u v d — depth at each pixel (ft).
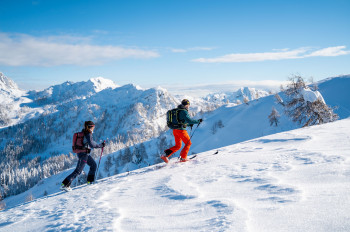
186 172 13.12
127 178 15.35
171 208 7.09
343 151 12.01
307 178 7.99
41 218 8.69
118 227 5.98
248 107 321.52
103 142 18.45
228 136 259.80
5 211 12.53
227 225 5.02
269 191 7.14
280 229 4.50
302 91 76.69
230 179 9.75
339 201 5.39
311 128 26.30
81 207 9.08
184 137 18.67
